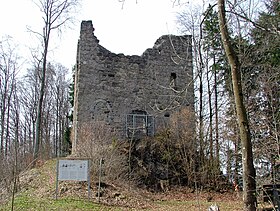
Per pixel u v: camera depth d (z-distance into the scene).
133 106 19.53
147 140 18.33
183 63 20.77
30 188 14.44
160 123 19.59
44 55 22.81
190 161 17.62
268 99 15.29
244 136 6.55
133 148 17.67
